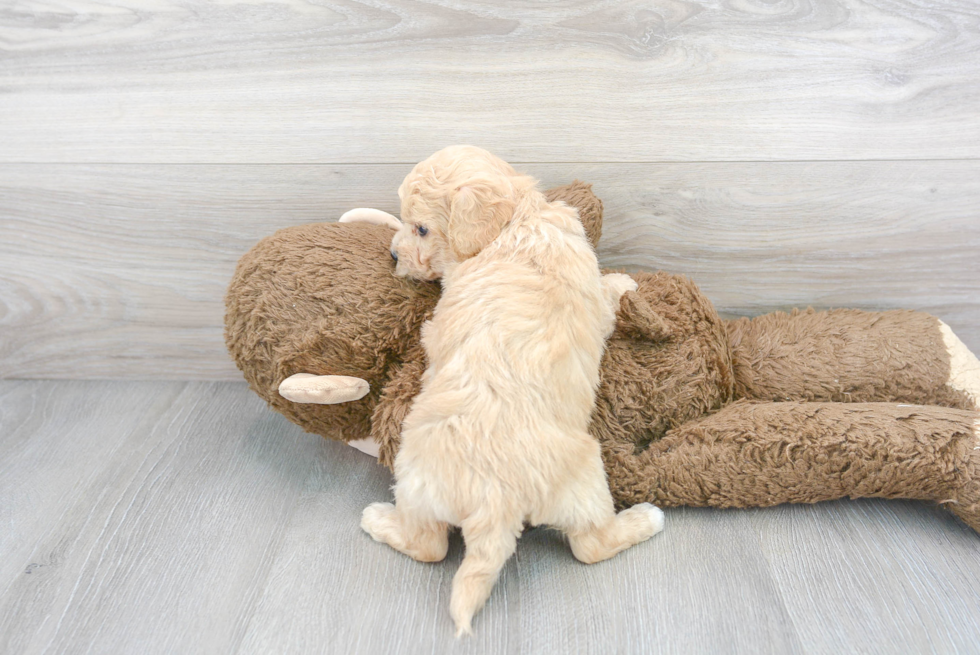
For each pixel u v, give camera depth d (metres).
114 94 1.33
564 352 1.03
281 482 1.30
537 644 0.97
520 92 1.31
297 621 1.01
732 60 1.27
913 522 1.18
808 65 1.27
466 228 1.07
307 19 1.26
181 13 1.26
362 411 1.20
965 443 1.10
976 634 0.98
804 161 1.35
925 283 1.46
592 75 1.29
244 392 1.60
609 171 1.37
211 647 0.98
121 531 1.19
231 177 1.40
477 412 1.00
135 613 1.03
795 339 1.33
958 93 1.29
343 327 1.14
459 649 0.97
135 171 1.40
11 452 1.38
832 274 1.46
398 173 1.39
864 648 0.96
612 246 1.45
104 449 1.40
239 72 1.31
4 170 1.40
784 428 1.15
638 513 1.15
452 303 1.07
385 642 0.98
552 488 1.01
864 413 1.16
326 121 1.34
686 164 1.36
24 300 1.54
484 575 0.98
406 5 1.24
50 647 0.98
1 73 1.32
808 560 1.10
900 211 1.39
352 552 1.14
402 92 1.31
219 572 1.10
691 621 1.00
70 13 1.27
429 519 1.06
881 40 1.25
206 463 1.36
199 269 1.50
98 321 1.56
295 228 1.25
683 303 1.26
